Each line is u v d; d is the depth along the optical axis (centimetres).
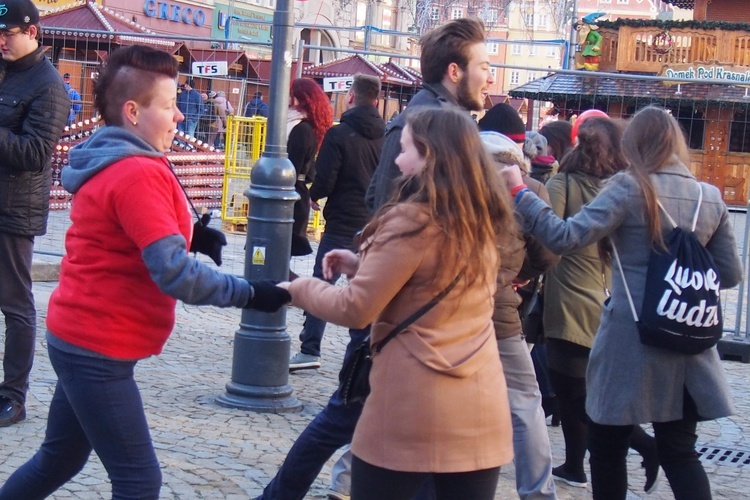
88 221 309
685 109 1575
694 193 397
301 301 305
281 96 609
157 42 1527
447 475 294
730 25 2833
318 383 704
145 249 299
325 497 470
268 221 607
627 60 2933
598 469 424
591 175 500
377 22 4669
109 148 308
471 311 295
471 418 289
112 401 312
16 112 500
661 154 396
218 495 454
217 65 1523
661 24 2892
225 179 1516
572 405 521
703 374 392
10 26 493
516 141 464
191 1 3503
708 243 407
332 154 707
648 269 387
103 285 309
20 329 526
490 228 292
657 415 389
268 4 3953
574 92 1739
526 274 428
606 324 399
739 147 2148
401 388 288
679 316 379
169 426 554
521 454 439
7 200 508
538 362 623
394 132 396
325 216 728
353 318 288
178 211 315
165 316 319
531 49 6456
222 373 696
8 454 481
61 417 337
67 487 445
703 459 601
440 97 408
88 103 1455
